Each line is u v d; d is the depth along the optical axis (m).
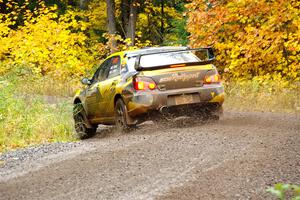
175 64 15.80
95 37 55.97
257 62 27.78
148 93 15.58
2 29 40.34
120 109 16.45
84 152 13.02
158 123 16.09
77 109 19.39
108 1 50.94
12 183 10.12
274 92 25.30
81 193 9.00
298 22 25.36
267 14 27.48
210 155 11.29
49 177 10.37
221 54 29.16
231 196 8.26
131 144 13.46
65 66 37.03
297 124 16.16
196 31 28.83
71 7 56.53
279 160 10.44
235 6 27.86
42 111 20.02
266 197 8.09
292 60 27.78
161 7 58.00
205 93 15.99
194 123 16.78
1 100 19.06
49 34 39.16
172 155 11.55
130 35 52.03
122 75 16.50
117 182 9.55
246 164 10.24
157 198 8.37
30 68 36.25
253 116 19.33
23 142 16.52
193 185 8.99
